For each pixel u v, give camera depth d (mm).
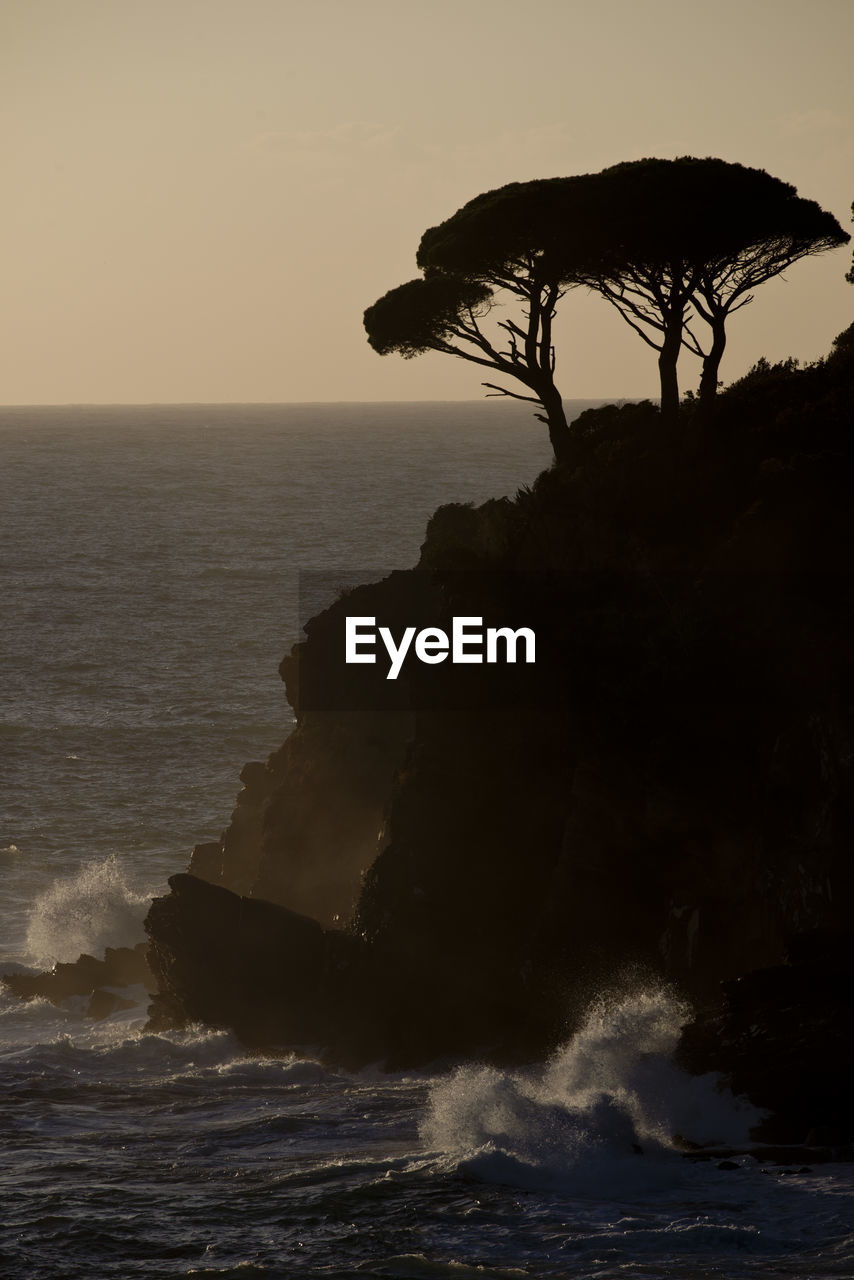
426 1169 22016
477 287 40781
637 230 36031
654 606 32062
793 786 28922
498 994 33250
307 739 43812
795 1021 26094
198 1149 24422
